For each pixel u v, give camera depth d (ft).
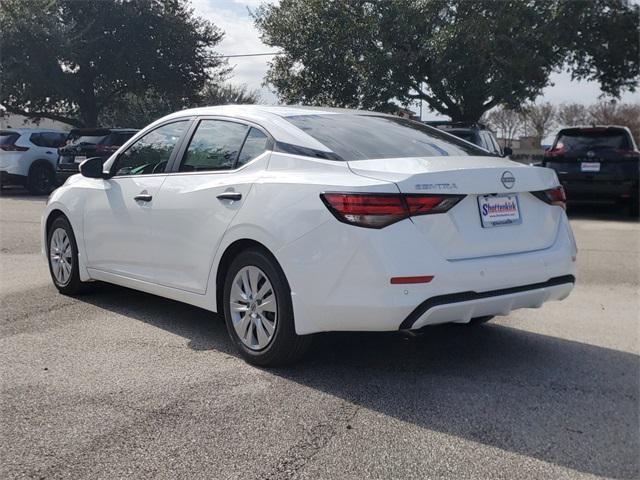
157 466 9.57
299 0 71.51
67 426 10.83
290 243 12.53
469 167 12.75
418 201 11.85
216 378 13.04
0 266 24.29
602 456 10.03
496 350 15.16
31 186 56.70
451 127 40.93
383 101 67.77
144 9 83.41
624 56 68.39
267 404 11.80
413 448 10.21
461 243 12.34
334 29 69.51
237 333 14.05
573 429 10.96
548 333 16.62
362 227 11.75
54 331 16.12
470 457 9.96
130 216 16.84
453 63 63.21
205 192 14.70
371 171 12.31
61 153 53.72
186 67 89.51
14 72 76.79
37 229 34.63
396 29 65.46
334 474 9.41
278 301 12.96
